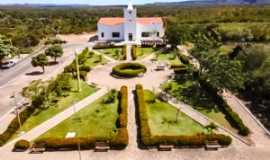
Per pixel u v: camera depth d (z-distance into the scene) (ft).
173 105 131.64
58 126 114.62
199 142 97.55
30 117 123.03
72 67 179.42
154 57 217.77
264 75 129.29
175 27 238.68
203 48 156.46
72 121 118.32
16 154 97.04
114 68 181.16
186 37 243.60
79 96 144.66
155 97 140.46
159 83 161.27
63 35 338.54
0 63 208.03
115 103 135.23
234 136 104.58
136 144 100.83
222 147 97.96
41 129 112.57
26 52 253.44
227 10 445.37
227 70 128.26
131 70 178.19
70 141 98.22
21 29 353.51
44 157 94.99
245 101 135.23
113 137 99.86
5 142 103.81
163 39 257.96
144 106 124.47
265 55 144.87
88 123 116.16
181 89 150.51
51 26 375.66
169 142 97.91
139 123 113.50
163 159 91.91
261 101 133.90
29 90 131.85
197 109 127.24
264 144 99.25
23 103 139.13
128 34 281.54
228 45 242.78
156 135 101.24
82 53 221.46
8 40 238.27
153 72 182.09
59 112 127.03
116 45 256.11
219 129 109.70
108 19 304.71
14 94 143.43
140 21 290.97
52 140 98.68
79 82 150.92
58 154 96.53
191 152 95.66
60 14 588.91
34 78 177.78
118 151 97.19
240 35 256.11
